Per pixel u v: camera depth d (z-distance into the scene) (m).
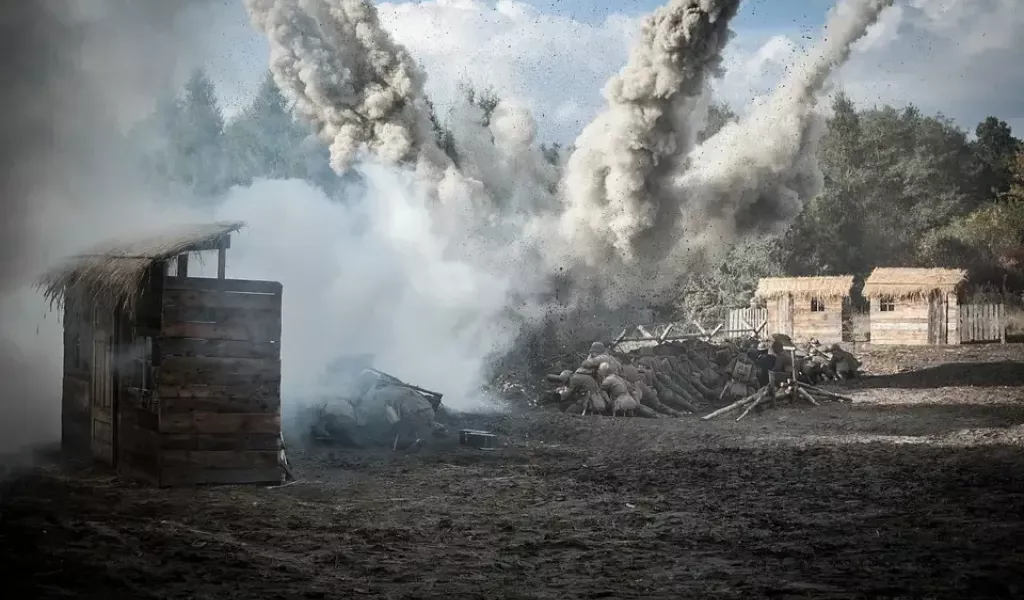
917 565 8.91
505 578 8.56
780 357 27.88
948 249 61.34
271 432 13.35
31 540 9.54
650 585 8.35
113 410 14.33
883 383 30.56
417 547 9.77
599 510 11.76
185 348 13.06
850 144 66.88
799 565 8.99
